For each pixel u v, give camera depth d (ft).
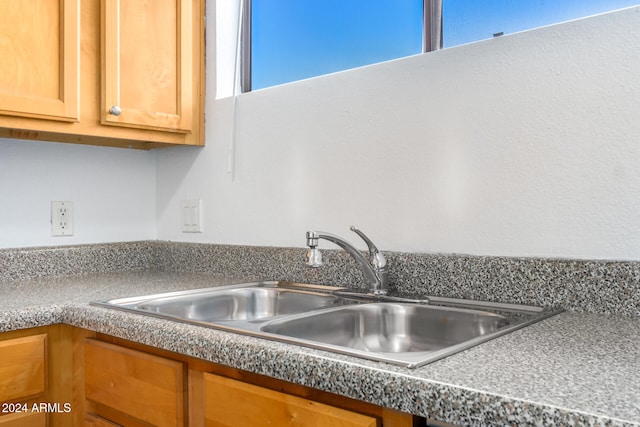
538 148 3.67
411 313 3.78
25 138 5.48
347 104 4.76
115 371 3.53
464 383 1.96
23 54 4.57
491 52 3.89
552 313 3.31
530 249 3.70
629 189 3.30
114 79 5.11
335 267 4.68
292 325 3.23
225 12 6.01
